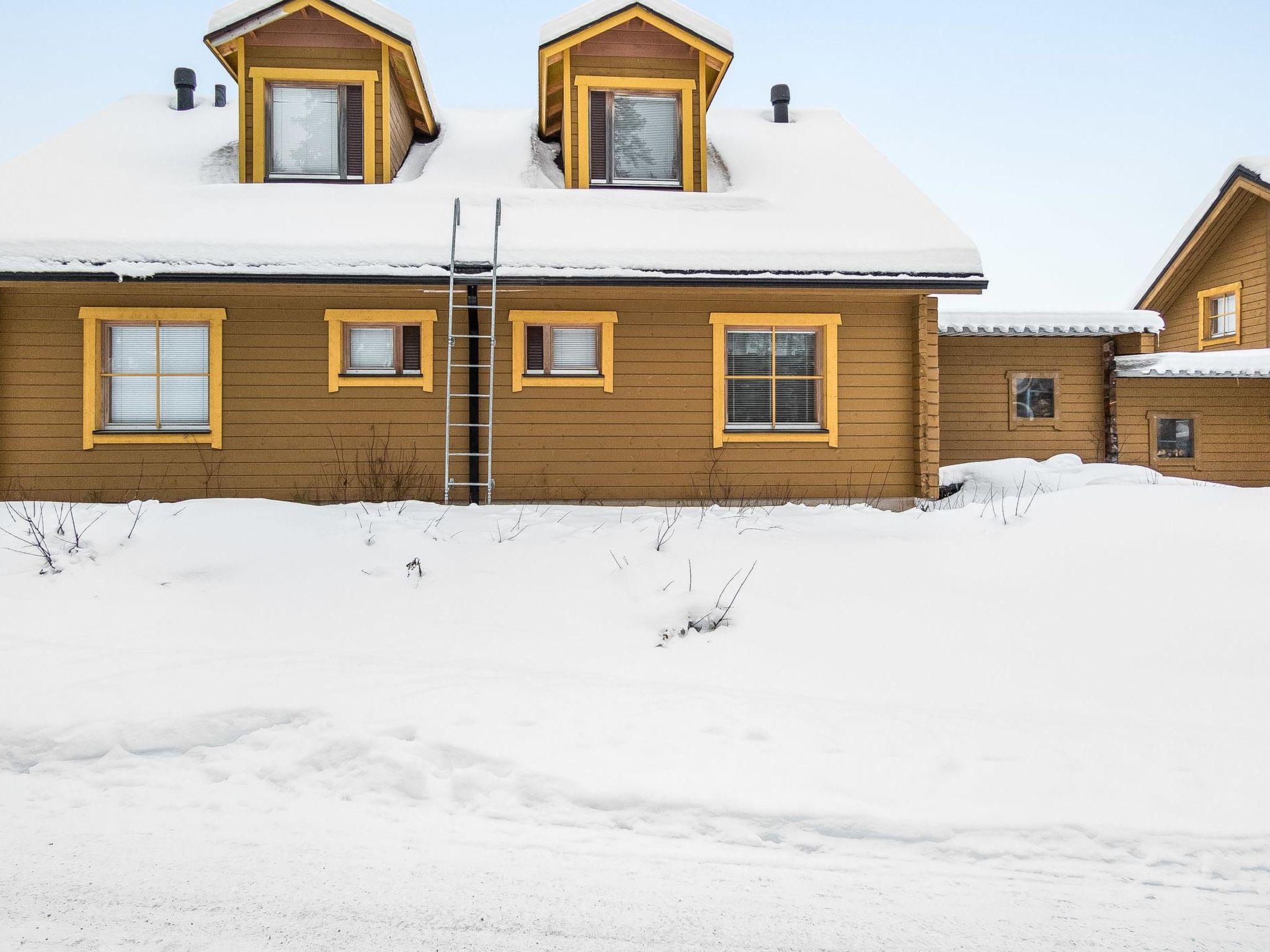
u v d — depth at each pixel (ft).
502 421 34.60
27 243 31.01
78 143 40.04
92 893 9.20
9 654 16.57
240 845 10.41
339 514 27.86
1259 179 57.06
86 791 11.96
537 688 15.51
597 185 38.19
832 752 13.12
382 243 32.30
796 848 10.69
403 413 34.32
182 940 8.34
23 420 32.94
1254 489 27.45
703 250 33.24
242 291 33.53
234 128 43.42
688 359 35.22
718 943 8.48
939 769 12.62
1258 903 9.50
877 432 35.58
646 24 37.93
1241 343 61.82
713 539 25.16
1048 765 12.70
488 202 35.68
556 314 34.71
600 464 34.86
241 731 13.62
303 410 33.99
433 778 12.25
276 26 36.68
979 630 19.11
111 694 14.53
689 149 38.04
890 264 33.40
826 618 20.01
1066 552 22.79
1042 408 50.14
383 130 37.37
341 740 13.00
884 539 25.55
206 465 33.55
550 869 9.97
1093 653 17.65
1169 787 12.06
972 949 8.48
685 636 19.35
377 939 8.41
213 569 22.09
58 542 22.88
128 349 33.94
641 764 12.60
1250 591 19.39
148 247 31.42
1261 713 14.76
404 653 17.87
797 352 36.19
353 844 10.50
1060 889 9.75
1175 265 66.33
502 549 24.22
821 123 46.96
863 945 8.51
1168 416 49.90
